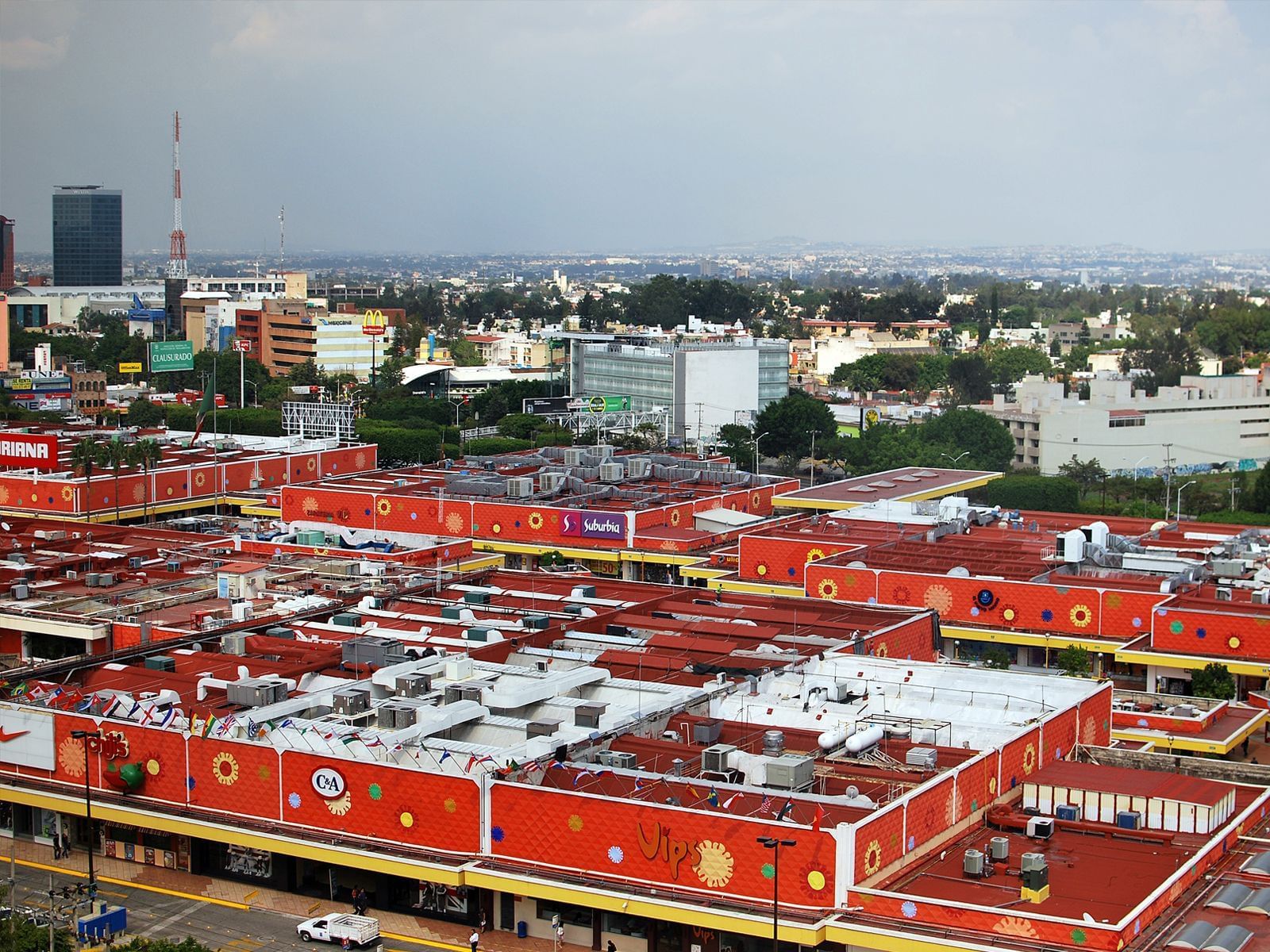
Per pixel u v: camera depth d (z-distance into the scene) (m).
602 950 110.31
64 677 143.62
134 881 123.50
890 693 138.50
